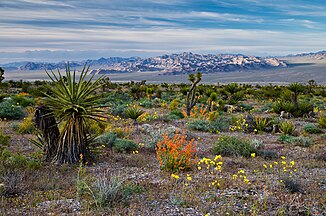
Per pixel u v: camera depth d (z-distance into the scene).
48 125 9.37
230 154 11.28
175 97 41.06
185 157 9.07
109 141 11.91
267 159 10.77
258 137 15.18
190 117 20.89
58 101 9.09
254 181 7.86
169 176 8.27
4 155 9.27
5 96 30.70
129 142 11.66
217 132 15.92
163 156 9.30
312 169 9.30
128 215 5.66
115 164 9.50
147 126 16.12
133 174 8.43
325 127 17.73
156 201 6.39
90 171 8.67
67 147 9.32
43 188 7.12
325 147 12.70
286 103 24.12
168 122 18.62
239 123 17.59
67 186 7.28
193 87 22.12
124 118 19.56
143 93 41.78
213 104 26.34
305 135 15.65
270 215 5.70
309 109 23.52
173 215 5.72
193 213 5.81
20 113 18.75
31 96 32.62
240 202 6.33
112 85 60.81
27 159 9.25
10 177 7.34
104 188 6.39
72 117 9.15
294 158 10.92
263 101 36.75
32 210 5.84
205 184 7.47
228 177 8.23
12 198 6.43
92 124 14.27
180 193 6.88
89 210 5.86
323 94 50.81
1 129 14.37
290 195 6.70
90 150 10.19
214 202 6.34
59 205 6.11
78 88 9.27
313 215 5.66
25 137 12.87
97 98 9.57
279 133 16.25
